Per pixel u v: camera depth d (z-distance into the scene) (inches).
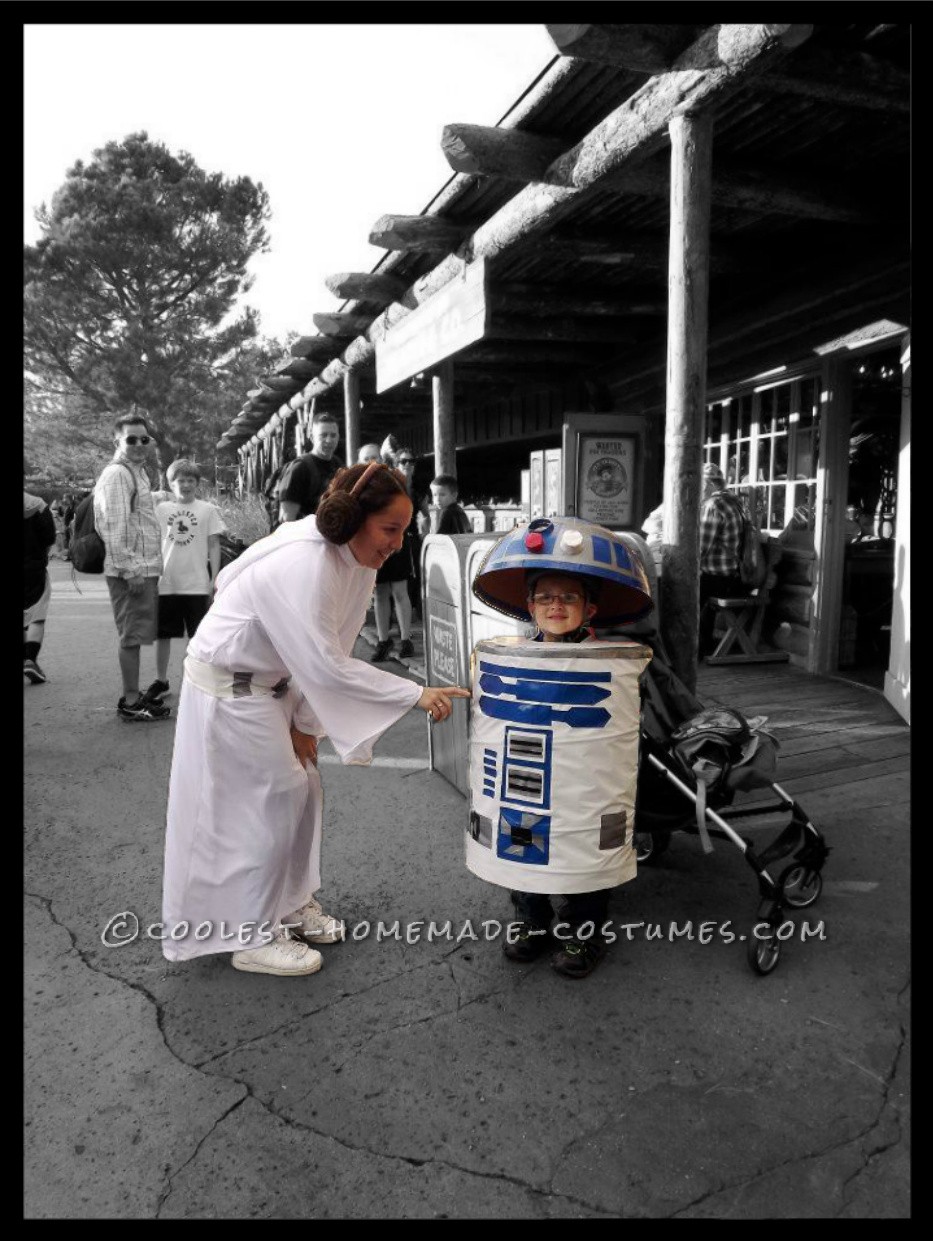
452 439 330.6
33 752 188.5
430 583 165.9
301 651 91.1
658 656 126.3
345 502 88.2
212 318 1190.9
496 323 294.4
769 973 101.1
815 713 204.8
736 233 230.7
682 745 108.0
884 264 208.7
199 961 105.9
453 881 125.9
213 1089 82.9
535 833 94.9
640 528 221.8
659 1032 90.7
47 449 1222.9
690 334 140.6
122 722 212.5
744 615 268.8
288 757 98.6
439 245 223.8
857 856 130.1
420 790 163.8
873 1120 77.7
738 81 125.0
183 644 324.2
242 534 512.1
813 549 252.2
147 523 205.5
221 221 1135.6
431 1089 82.4
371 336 321.4
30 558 247.4
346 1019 93.7
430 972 102.7
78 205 1095.6
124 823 148.6
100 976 102.6
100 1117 79.3
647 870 129.5
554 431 409.4
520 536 98.7
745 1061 86.0
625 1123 77.7
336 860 133.3
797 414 259.3
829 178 182.4
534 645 94.9
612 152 151.9
